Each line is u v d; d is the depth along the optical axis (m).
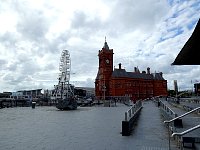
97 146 10.97
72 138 13.45
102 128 17.62
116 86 104.19
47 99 95.50
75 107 56.66
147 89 118.31
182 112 24.31
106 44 110.88
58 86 80.25
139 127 16.16
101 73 107.38
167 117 16.09
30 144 11.95
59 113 41.16
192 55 6.65
